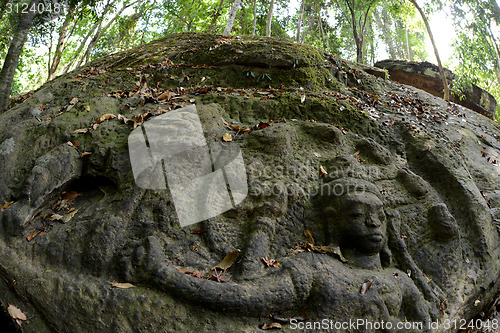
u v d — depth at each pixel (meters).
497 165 5.02
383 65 11.28
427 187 3.81
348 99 5.23
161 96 4.38
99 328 2.42
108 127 3.70
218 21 16.69
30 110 4.20
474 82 10.20
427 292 3.10
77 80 4.93
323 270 2.81
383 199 3.53
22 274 2.68
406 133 4.68
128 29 13.93
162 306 2.53
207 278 2.67
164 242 2.85
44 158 3.30
